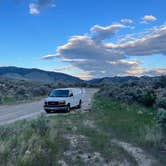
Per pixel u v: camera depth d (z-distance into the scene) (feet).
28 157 31.89
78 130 49.73
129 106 91.40
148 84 145.07
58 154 36.06
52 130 42.70
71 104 89.04
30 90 175.94
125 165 37.29
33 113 82.89
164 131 50.88
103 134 48.34
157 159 40.40
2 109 95.76
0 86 174.40
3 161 31.45
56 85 266.16
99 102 109.70
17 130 41.42
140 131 51.01
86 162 36.06
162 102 85.66
